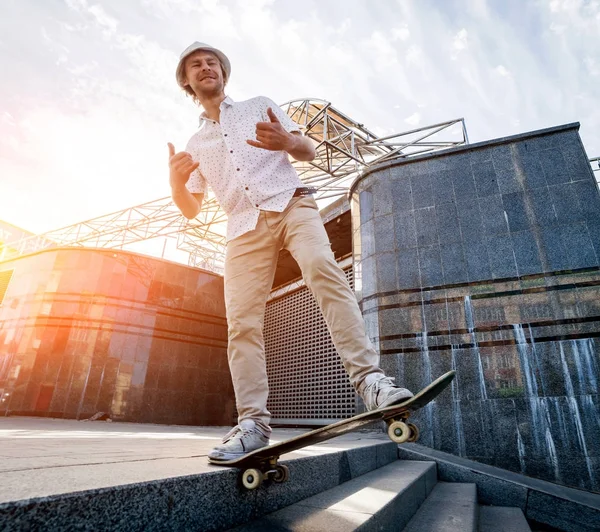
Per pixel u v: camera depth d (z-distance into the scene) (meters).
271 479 1.38
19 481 0.85
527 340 4.66
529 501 3.37
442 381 1.05
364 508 1.53
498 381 4.62
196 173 1.97
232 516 1.20
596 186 4.98
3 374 9.03
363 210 6.50
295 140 1.54
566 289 4.69
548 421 4.26
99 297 9.47
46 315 9.34
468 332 4.98
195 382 9.80
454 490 3.25
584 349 4.37
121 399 8.78
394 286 5.64
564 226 4.97
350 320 1.47
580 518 3.17
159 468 1.18
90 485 0.85
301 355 8.29
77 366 8.79
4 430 3.92
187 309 10.30
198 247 15.02
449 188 5.82
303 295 8.76
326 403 7.25
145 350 9.41
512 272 5.03
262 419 1.49
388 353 5.33
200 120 1.96
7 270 10.83
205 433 5.10
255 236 1.68
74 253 9.99
